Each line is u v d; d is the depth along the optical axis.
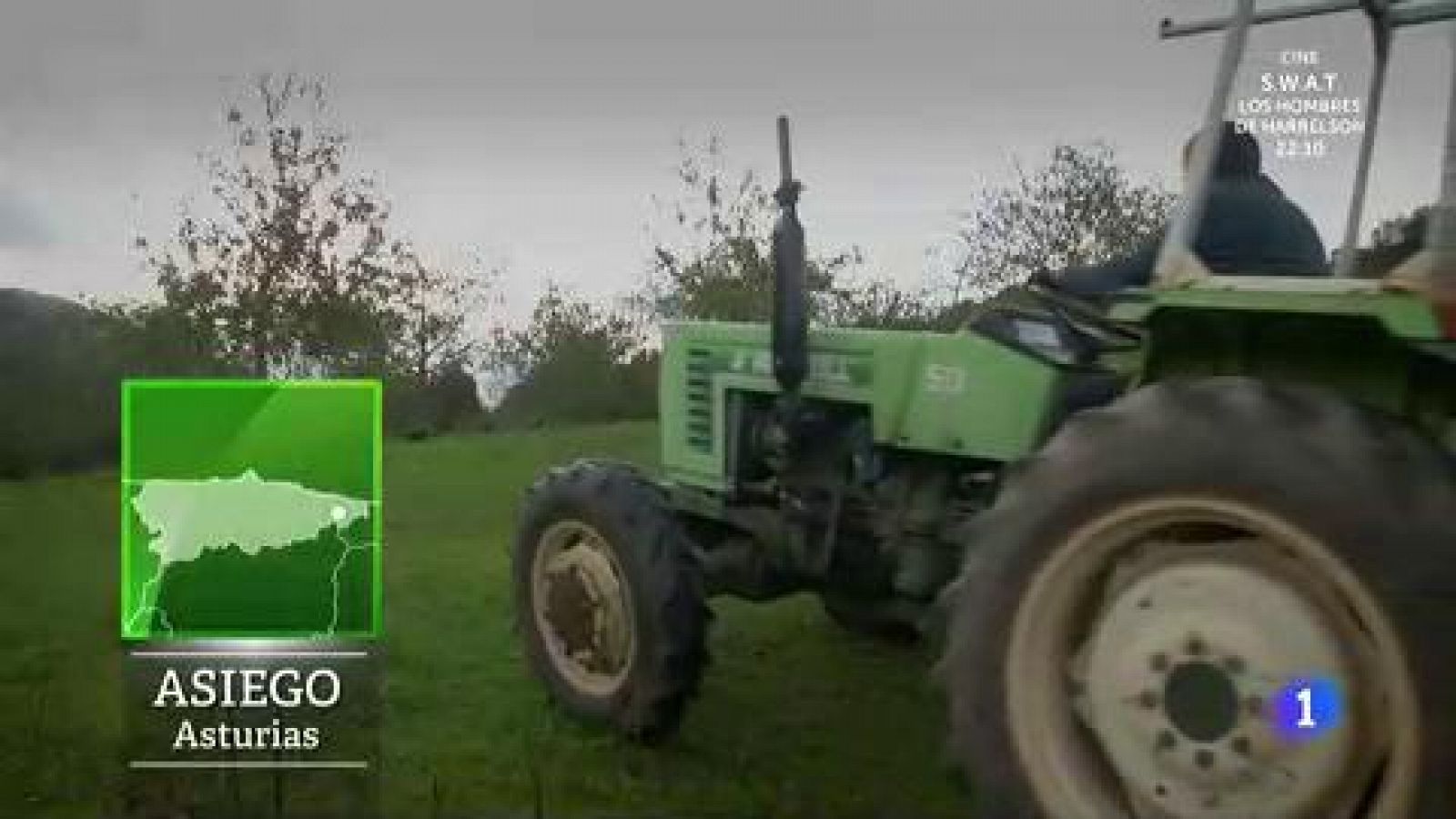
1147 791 2.67
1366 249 4.01
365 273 18.88
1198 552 2.67
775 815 3.64
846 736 4.40
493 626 5.86
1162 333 2.94
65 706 4.59
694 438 4.91
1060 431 2.87
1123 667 2.70
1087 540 2.73
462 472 12.10
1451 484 2.45
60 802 3.73
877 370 4.18
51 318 14.08
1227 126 3.66
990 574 2.84
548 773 4.00
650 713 4.22
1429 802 2.38
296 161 18.48
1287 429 2.54
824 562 4.43
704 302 20.06
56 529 8.68
